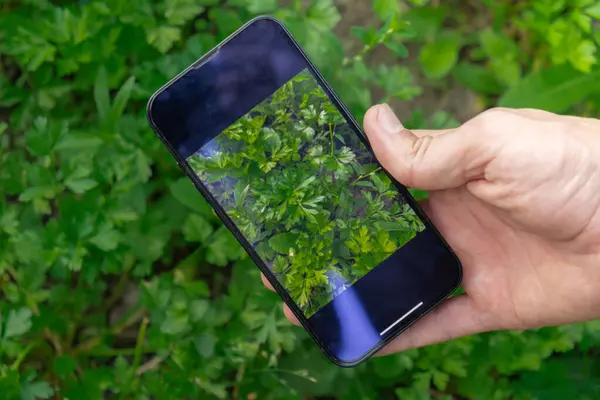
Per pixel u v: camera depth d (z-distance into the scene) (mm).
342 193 509
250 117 499
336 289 510
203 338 566
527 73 650
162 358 581
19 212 598
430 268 509
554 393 593
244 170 503
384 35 571
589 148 488
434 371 583
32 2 605
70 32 589
